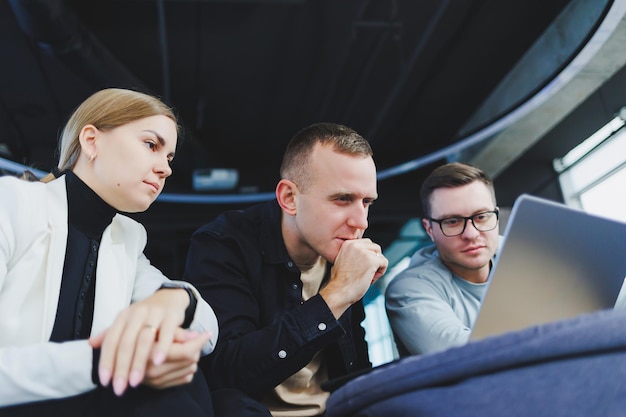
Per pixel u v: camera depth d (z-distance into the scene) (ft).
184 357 2.36
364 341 4.81
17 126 17.93
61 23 11.90
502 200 20.20
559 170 20.67
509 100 16.76
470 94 18.42
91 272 3.41
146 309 2.48
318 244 4.39
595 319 1.77
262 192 20.56
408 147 20.92
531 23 15.21
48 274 3.13
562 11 14.24
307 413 4.31
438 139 20.68
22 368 2.35
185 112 18.98
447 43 15.99
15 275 3.07
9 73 16.56
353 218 4.32
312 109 19.04
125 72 14.24
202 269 4.51
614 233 2.96
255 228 4.81
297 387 4.36
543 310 2.90
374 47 16.01
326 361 4.55
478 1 14.52
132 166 3.51
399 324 5.44
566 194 20.36
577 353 1.76
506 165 19.84
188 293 2.81
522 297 2.85
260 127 20.10
